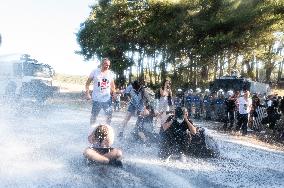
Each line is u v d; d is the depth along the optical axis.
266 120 17.52
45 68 21.42
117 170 6.94
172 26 37.34
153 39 40.69
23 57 20.86
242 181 6.89
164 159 8.48
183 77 39.47
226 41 33.97
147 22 41.53
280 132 16.34
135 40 42.88
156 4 39.06
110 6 43.00
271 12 35.06
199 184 6.41
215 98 21.38
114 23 43.22
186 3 37.53
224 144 11.79
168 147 8.66
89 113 20.88
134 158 8.31
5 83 20.67
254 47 36.28
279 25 35.41
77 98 38.19
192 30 36.91
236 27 35.47
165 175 6.84
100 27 44.56
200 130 9.09
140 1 41.19
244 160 9.17
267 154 10.59
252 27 35.34
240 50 36.53
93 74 10.16
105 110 10.27
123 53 43.41
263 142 13.67
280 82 48.88
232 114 16.81
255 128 17.67
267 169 8.21
